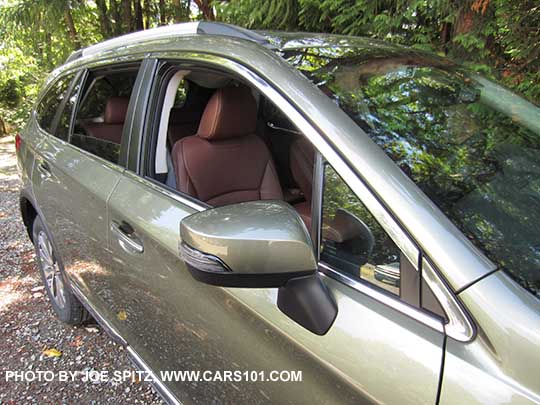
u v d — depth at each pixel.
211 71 1.58
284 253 1.04
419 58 1.76
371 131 1.22
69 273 2.49
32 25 7.45
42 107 2.87
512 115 1.60
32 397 2.23
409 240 0.99
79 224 2.12
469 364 0.87
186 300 1.50
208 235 1.04
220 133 1.94
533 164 1.36
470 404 0.85
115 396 2.23
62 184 2.26
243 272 1.04
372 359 0.98
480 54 3.34
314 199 1.21
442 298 0.93
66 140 2.42
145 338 1.85
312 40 1.70
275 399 1.24
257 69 1.39
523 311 0.88
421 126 1.36
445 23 3.63
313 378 1.11
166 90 1.80
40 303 3.07
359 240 1.09
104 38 8.52
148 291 1.71
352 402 1.02
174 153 1.94
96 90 2.35
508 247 1.02
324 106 1.23
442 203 1.07
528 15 2.95
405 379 0.93
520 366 0.84
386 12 3.62
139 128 1.81
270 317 1.20
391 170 1.09
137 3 8.55
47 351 2.57
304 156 1.88
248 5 4.22
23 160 2.85
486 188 1.19
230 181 2.00
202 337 1.48
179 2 8.34
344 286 1.10
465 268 0.93
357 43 1.78
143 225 1.63
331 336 1.06
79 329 2.77
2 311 2.97
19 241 4.12
